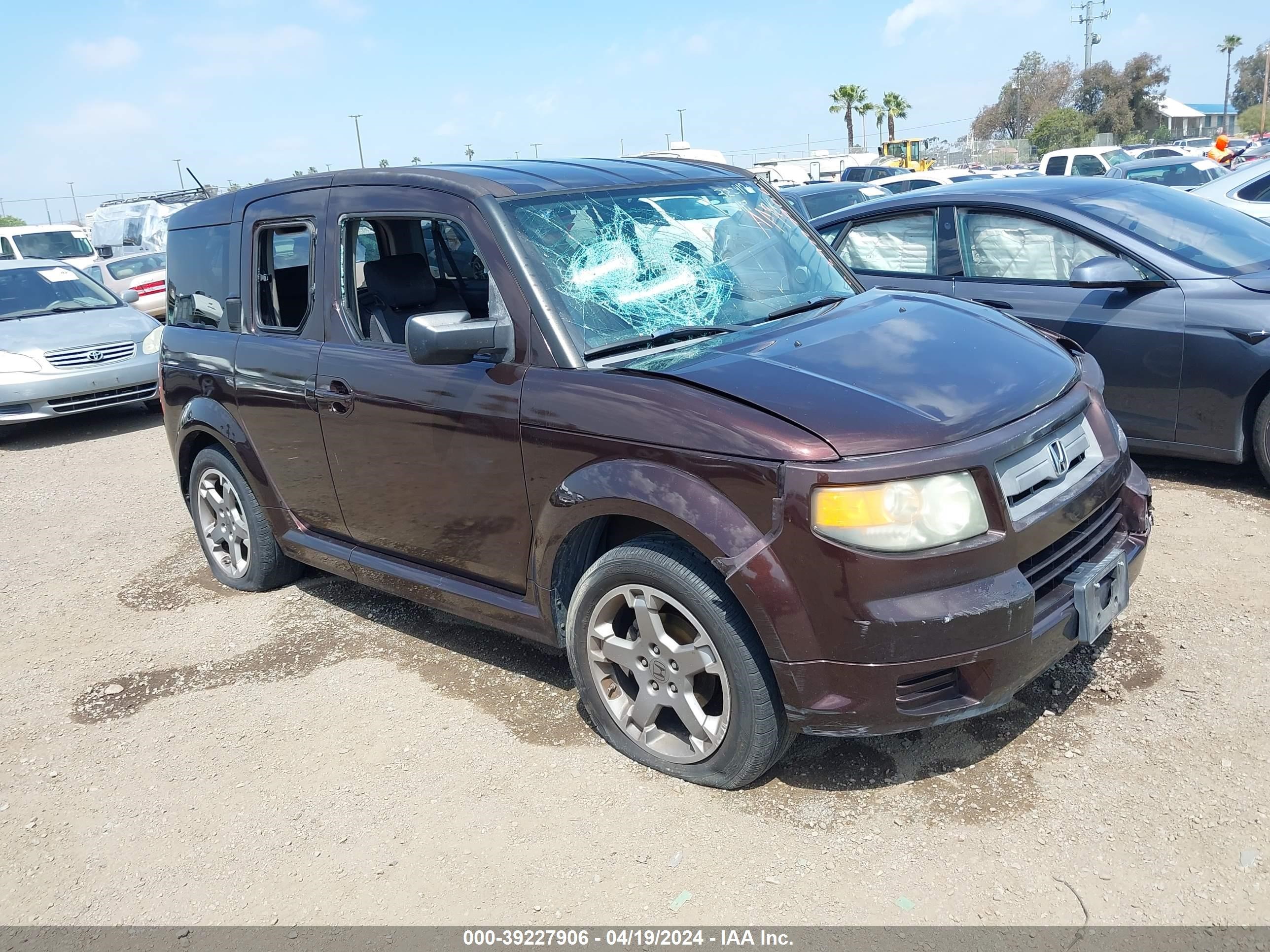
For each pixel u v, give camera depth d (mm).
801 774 3102
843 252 6363
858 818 2875
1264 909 2396
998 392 2912
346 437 3904
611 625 3199
